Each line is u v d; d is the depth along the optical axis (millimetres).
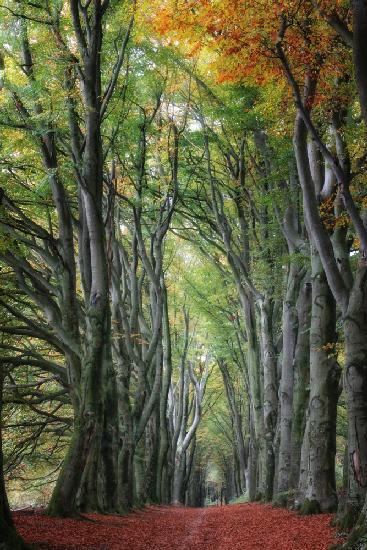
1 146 17953
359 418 11578
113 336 22828
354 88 12680
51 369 20094
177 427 44062
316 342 16047
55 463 29016
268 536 13102
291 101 14148
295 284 22250
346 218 13148
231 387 45188
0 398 8992
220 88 20438
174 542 13445
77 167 16047
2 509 8492
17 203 19219
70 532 12000
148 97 22703
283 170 20391
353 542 8883
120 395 22750
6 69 17500
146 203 25203
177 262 37531
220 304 35906
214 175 25766
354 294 11867
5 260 18078
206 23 12070
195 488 64750
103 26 18469
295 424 20266
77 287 27359
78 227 18766
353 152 12758
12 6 16734
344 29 10305
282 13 11164
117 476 20891
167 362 31828
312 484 16047
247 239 26062
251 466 34031
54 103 16469
